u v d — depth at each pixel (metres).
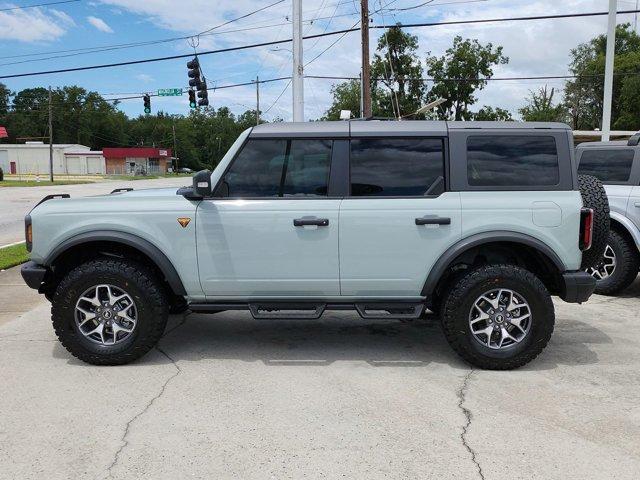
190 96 24.11
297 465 3.20
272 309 4.81
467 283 4.56
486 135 4.69
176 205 4.69
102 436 3.54
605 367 4.75
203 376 4.55
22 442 3.46
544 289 4.56
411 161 4.68
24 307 6.81
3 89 120.12
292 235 4.62
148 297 4.66
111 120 129.62
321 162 4.70
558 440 3.49
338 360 4.95
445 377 4.54
